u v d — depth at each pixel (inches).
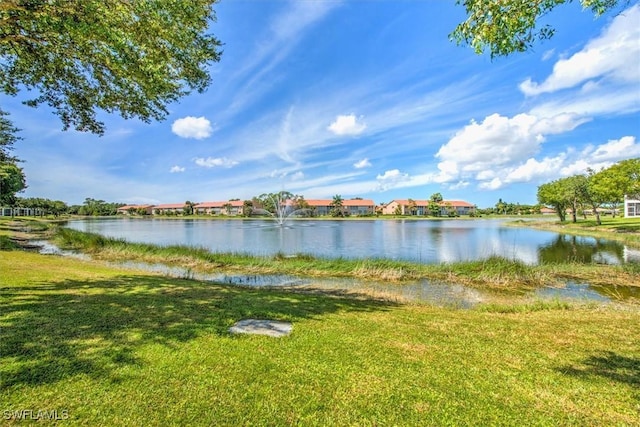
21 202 3245.6
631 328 205.6
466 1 128.8
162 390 115.4
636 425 102.7
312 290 378.6
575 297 361.1
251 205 3587.6
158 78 211.5
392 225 2011.6
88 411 102.3
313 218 3334.2
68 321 179.5
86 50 204.5
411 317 229.0
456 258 661.3
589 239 1019.3
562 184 1643.7
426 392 119.5
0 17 174.9
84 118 288.5
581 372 137.9
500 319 229.1
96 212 4436.5
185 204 4490.7
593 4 116.0
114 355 140.0
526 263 550.6
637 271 460.1
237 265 536.1
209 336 167.3
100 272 377.4
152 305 222.2
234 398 112.3
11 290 248.7
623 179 1024.9
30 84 250.5
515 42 126.8
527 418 105.3
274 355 147.2
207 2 237.9
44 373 122.7
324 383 124.0
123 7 180.7
